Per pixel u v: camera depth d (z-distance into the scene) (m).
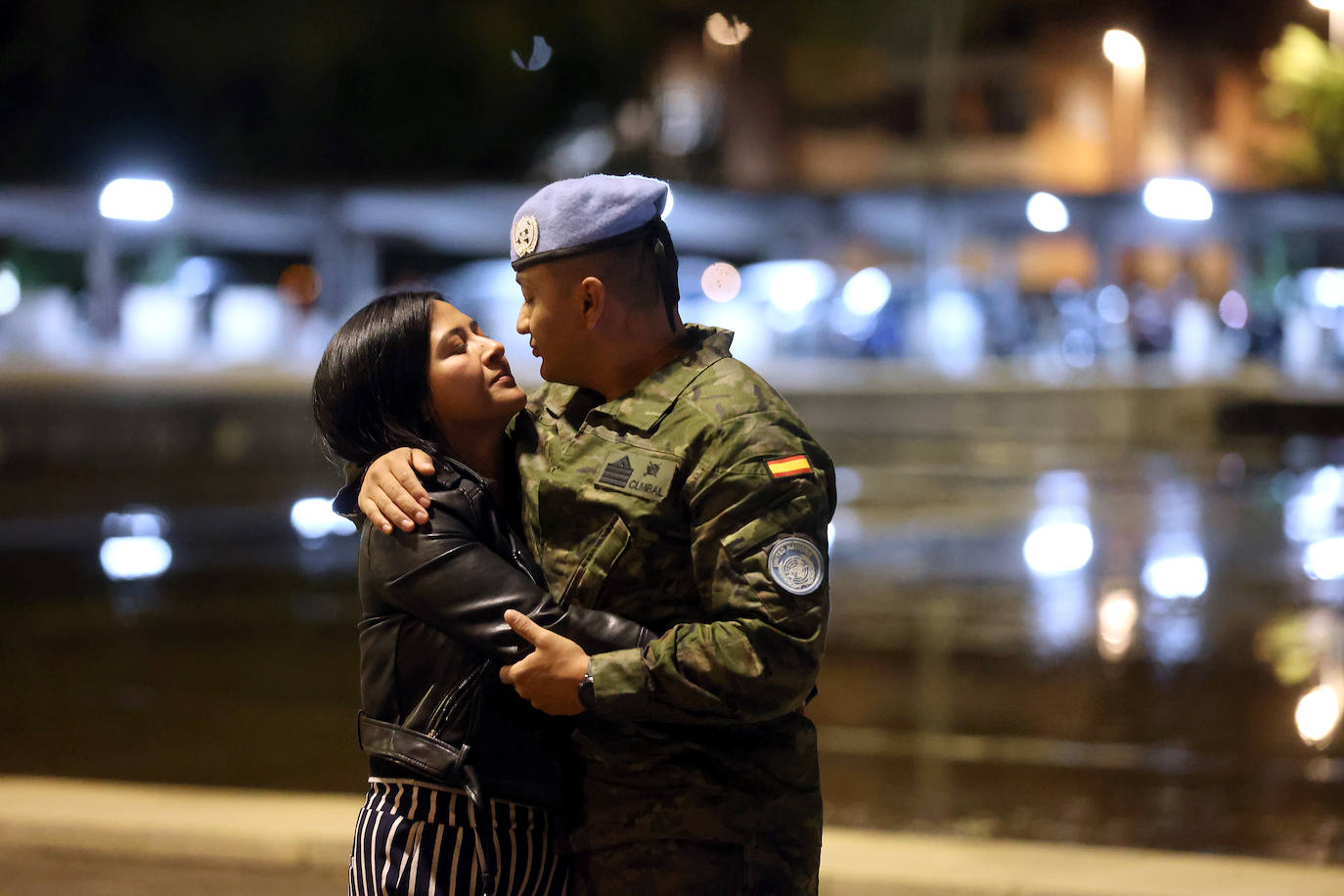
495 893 2.97
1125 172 54.56
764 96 52.28
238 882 5.97
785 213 39.94
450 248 43.78
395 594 2.99
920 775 7.60
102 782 7.38
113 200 33.88
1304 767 7.72
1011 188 38.47
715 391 2.97
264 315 36.19
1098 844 6.54
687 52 50.81
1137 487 20.19
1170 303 41.19
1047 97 54.62
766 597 2.83
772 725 3.07
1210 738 8.30
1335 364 40.06
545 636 2.85
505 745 3.00
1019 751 8.04
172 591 12.64
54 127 38.97
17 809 6.39
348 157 39.78
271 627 11.25
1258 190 37.78
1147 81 56.00
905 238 45.25
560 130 41.56
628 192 2.99
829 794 7.28
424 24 37.69
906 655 10.41
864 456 23.97
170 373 25.56
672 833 3.00
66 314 35.28
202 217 36.03
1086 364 38.00
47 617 11.55
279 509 17.58
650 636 2.94
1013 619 11.62
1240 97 57.09
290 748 7.99
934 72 43.31
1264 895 5.44
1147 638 10.92
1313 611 11.87
